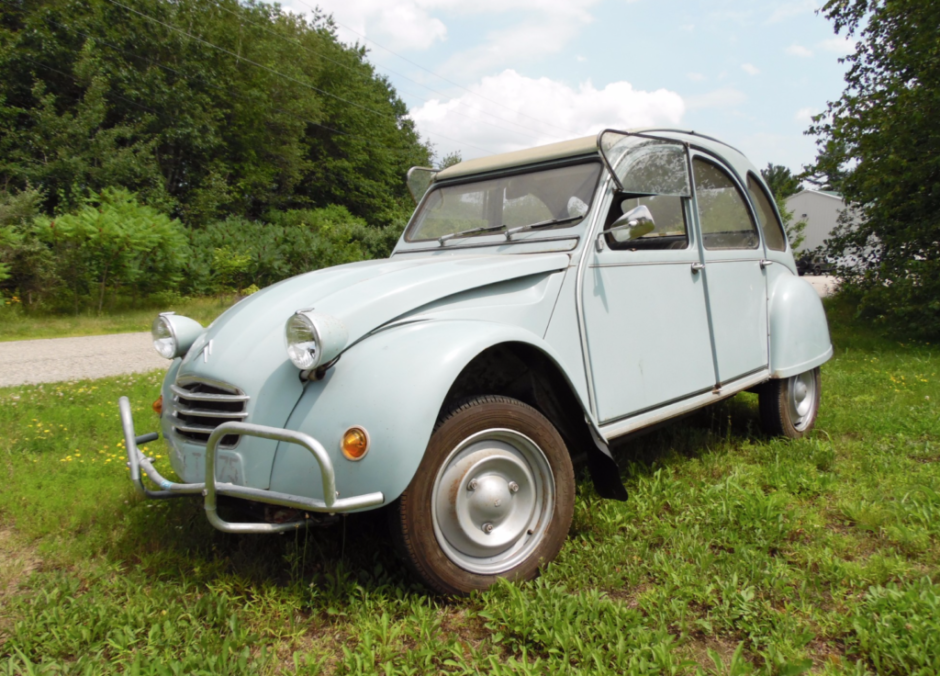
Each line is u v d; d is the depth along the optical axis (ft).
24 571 9.21
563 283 9.66
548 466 8.75
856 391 19.40
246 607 7.84
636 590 8.32
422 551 7.66
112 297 53.16
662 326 11.15
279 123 113.50
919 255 34.35
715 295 12.52
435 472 7.76
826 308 41.75
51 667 6.73
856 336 33.24
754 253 14.06
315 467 7.41
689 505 10.59
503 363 9.30
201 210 90.38
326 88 132.46
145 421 16.76
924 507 10.11
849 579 8.29
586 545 9.30
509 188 11.80
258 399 7.89
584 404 9.14
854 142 35.91
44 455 13.96
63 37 81.41
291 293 9.18
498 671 6.50
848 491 11.27
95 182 75.41
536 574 8.68
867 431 15.11
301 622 7.69
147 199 78.95
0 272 46.80
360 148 134.82
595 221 10.19
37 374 26.78
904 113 32.94
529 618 7.29
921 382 20.48
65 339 40.01
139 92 87.35
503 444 8.50
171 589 8.21
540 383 9.37
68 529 10.37
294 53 126.52
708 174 13.09
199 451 8.26
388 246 105.81
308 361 7.50
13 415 17.53
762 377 13.74
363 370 7.63
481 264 9.30
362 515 9.04
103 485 11.90
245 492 7.40
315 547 9.28
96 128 79.97
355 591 8.07
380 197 137.90
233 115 107.45
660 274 11.23
